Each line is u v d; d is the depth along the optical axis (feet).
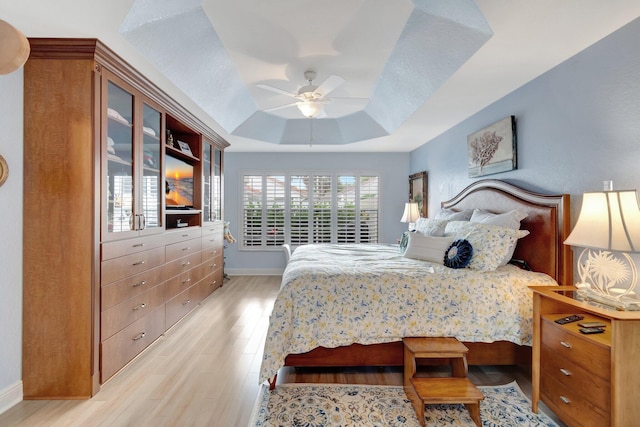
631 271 6.03
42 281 6.88
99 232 7.12
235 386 7.32
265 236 19.93
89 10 6.00
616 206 5.48
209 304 13.58
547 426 6.01
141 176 8.82
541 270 8.27
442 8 6.87
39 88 6.86
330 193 20.08
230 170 19.92
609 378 4.83
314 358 7.64
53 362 6.87
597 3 5.62
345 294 7.55
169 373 7.88
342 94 13.34
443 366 8.19
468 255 8.27
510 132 9.69
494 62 7.87
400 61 9.86
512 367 8.21
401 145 18.10
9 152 6.55
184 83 9.72
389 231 20.18
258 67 10.66
